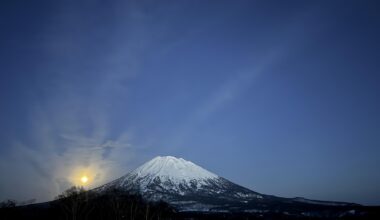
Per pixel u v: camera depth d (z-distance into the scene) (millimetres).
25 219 142750
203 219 197625
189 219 191000
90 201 138500
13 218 140000
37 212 156125
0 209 138000
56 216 138125
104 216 141000
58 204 137500
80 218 129625
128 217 142625
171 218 173375
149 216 153375
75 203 127375
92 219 137875
